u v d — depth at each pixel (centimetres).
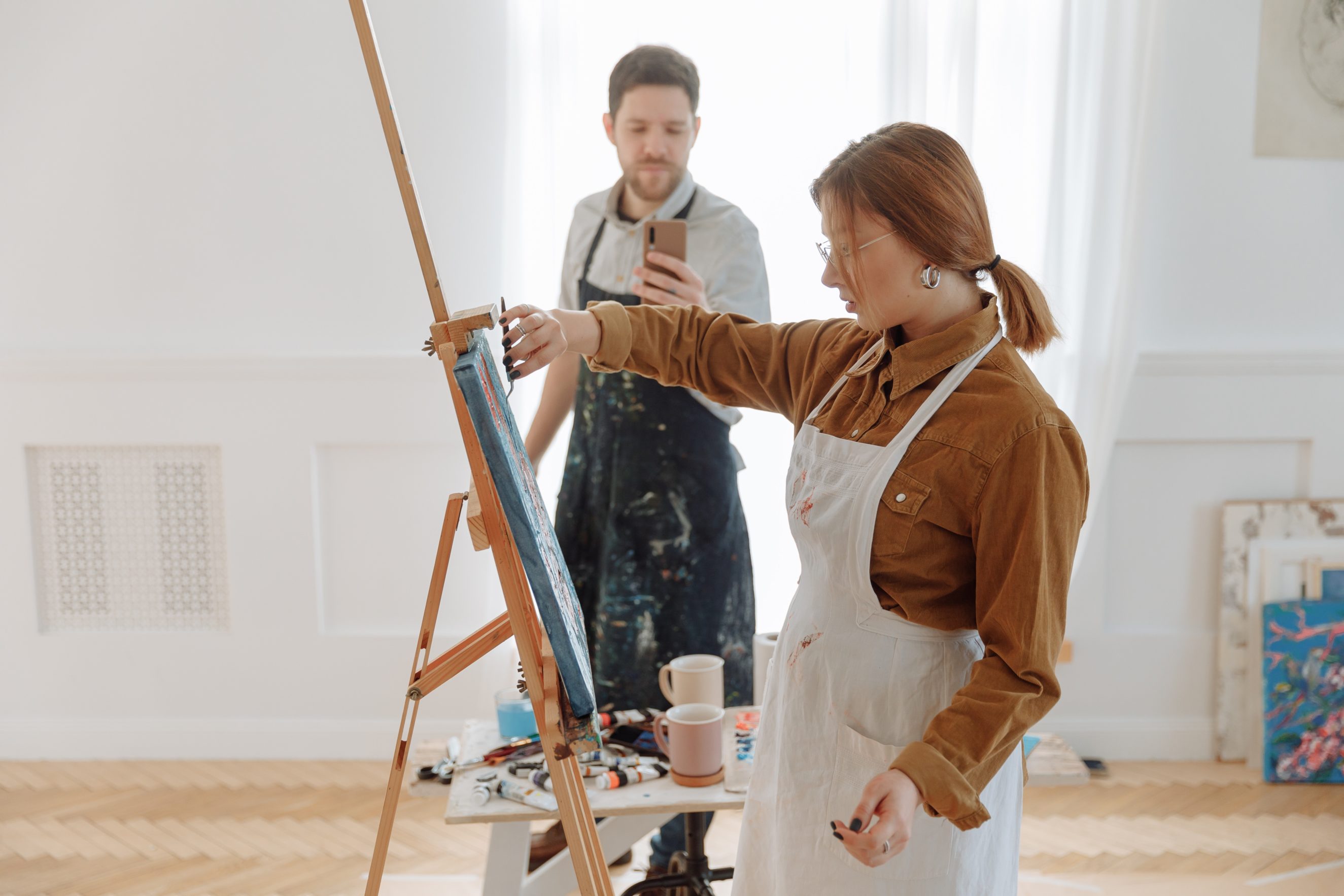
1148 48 270
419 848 253
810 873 122
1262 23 283
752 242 223
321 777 291
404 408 290
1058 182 275
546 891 186
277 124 285
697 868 194
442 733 301
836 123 275
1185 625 301
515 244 271
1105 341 282
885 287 115
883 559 116
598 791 160
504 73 281
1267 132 287
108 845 253
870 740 118
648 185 218
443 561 122
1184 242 291
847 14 270
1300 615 288
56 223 288
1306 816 268
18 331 293
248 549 296
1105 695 301
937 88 272
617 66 216
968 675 118
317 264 291
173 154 286
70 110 284
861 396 125
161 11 280
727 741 175
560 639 105
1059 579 105
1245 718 299
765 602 287
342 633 300
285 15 281
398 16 280
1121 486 296
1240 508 293
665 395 215
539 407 237
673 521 216
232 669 300
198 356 287
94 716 302
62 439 291
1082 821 265
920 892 116
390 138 106
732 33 273
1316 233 292
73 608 301
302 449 292
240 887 234
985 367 115
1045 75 277
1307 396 291
